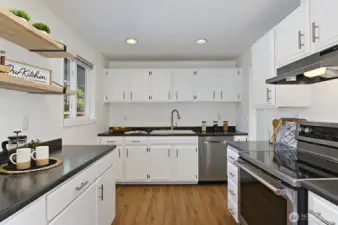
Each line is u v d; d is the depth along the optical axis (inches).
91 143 144.8
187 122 184.7
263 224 67.8
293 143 93.8
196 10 96.0
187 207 122.2
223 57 173.6
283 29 83.4
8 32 63.6
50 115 96.7
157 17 102.5
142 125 184.4
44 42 72.7
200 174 158.9
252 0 87.7
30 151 63.6
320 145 77.7
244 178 84.1
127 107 184.7
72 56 89.0
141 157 158.9
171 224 104.0
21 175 55.2
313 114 86.6
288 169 61.0
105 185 87.7
